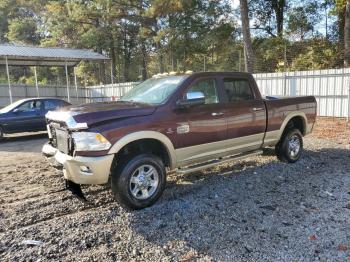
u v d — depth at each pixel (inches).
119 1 1375.5
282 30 1104.2
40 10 1743.4
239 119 233.3
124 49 1691.7
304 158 297.0
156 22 1376.7
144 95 219.1
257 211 180.9
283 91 665.0
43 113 497.0
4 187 235.1
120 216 177.3
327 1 1025.5
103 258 137.9
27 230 161.5
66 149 181.5
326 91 602.9
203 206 188.7
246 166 272.1
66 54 858.8
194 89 212.2
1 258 138.1
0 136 466.0
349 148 339.6
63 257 138.8
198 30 1222.3
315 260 134.0
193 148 208.8
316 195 204.1
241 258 136.2
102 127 173.3
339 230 158.4
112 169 182.4
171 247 145.7
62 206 193.9
